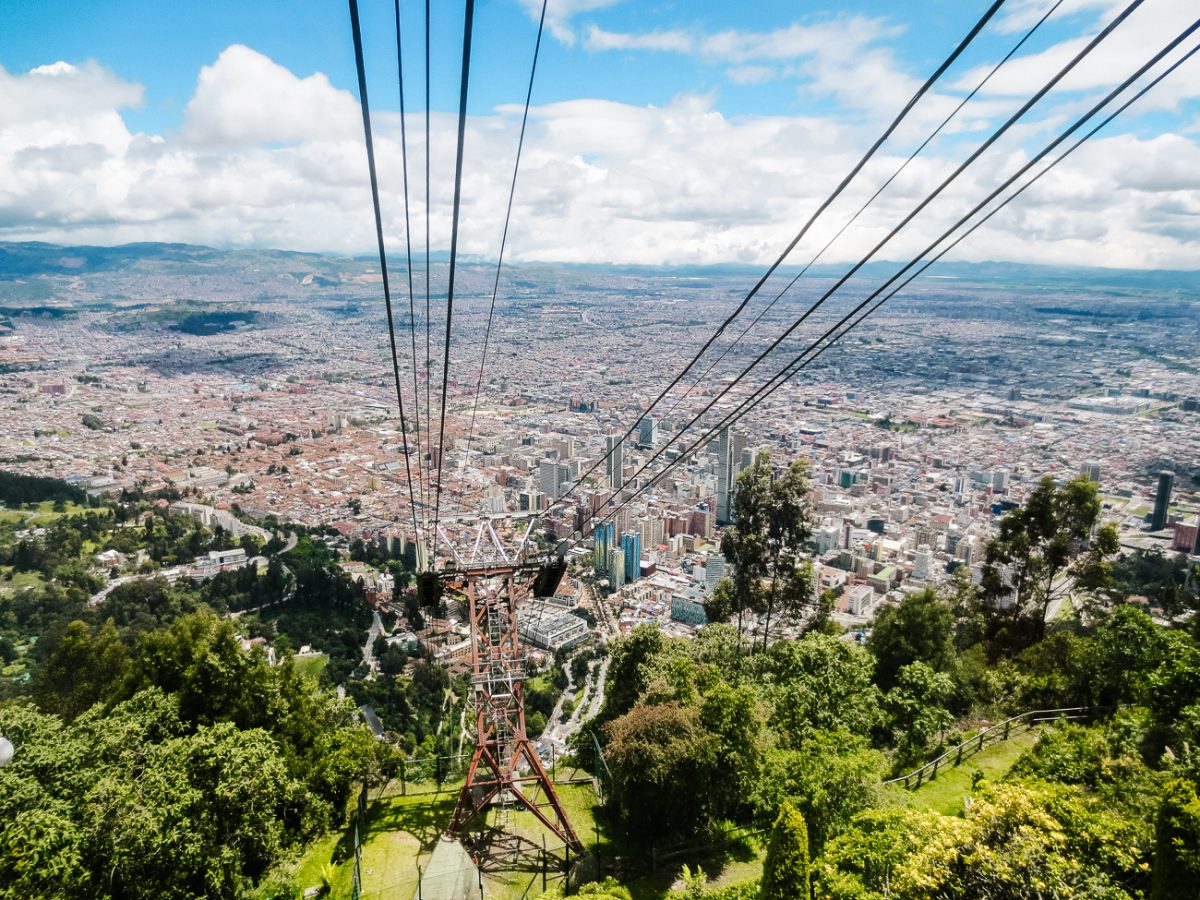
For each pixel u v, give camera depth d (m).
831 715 24.05
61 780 16.89
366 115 4.59
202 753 18.75
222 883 17.89
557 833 21.83
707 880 19.45
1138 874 12.66
